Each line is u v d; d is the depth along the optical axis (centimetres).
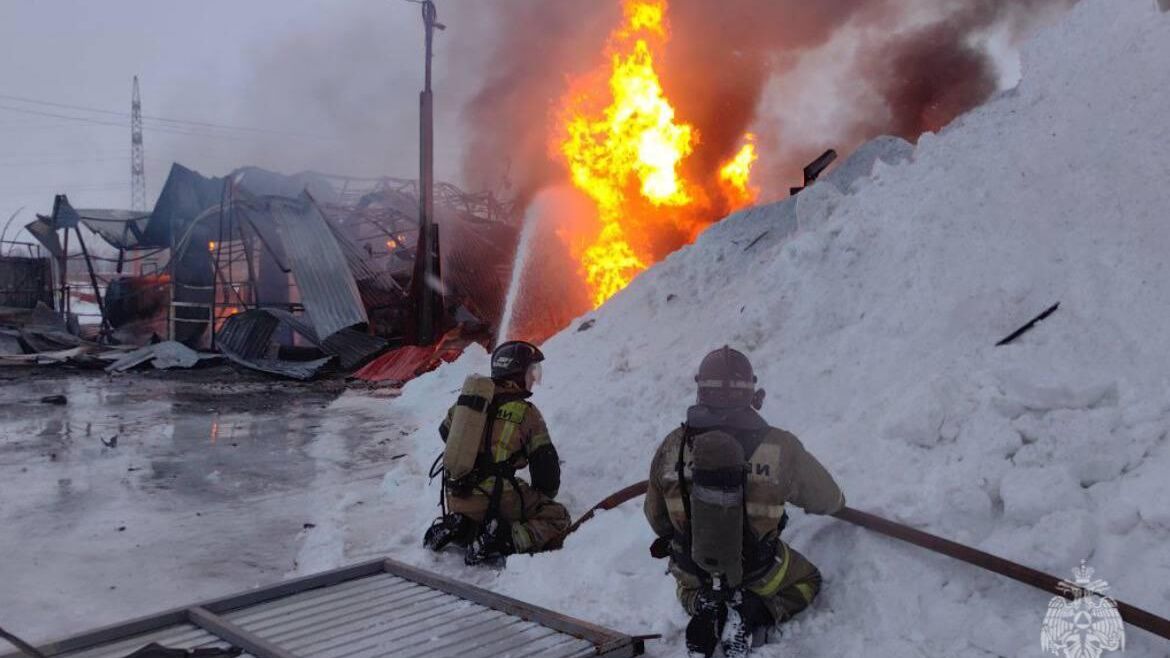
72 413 1137
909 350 449
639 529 414
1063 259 427
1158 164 426
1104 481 310
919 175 582
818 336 527
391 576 406
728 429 313
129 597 423
